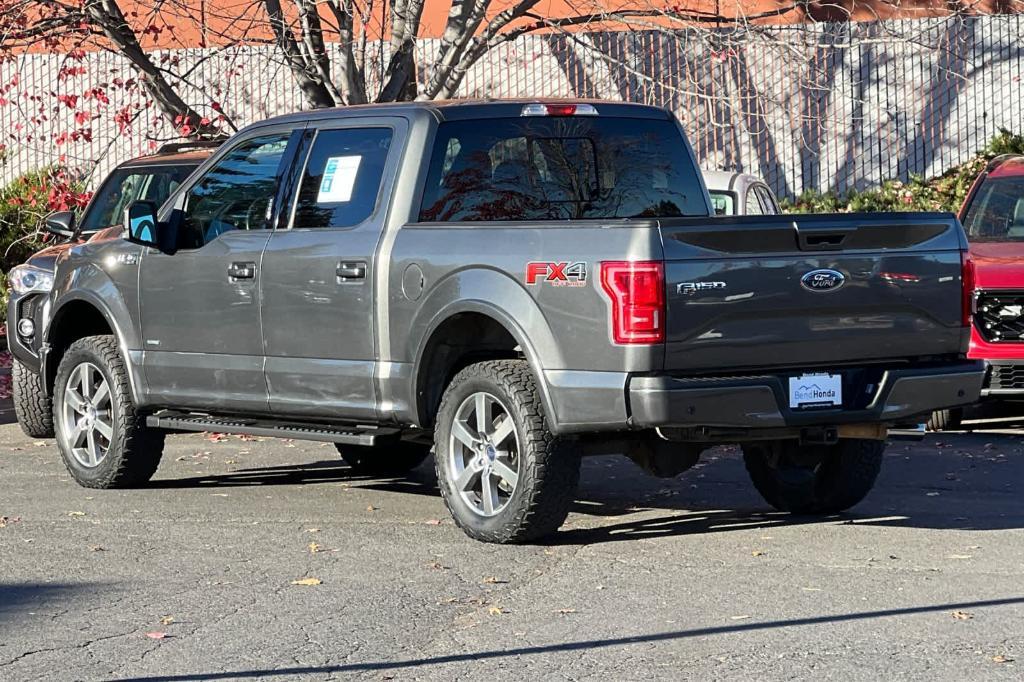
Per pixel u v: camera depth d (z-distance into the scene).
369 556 8.62
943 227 8.98
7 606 7.56
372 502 10.51
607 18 17.45
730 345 8.34
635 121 10.12
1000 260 13.80
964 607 7.32
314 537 9.19
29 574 8.26
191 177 10.65
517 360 8.91
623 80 23.47
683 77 23.16
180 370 10.52
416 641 6.86
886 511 10.01
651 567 8.27
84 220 14.58
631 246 8.15
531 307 8.54
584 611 7.34
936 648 6.61
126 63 22.91
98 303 11.05
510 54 23.84
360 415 9.52
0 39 18.02
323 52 17.50
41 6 18.92
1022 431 14.00
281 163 10.14
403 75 17.58
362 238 9.46
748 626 7.01
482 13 16.97
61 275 11.53
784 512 10.02
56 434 11.39
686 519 9.77
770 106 23.75
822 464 9.78
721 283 8.27
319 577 8.12
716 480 11.44
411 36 17.06
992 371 13.52
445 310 8.91
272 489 11.12
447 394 9.05
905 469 11.83
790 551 8.66
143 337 10.79
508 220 9.13
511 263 8.65
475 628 7.06
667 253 8.16
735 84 23.50
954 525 9.47
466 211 9.48
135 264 10.82
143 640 6.91
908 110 24.42
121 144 24.64
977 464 12.02
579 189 9.83
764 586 7.79
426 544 8.95
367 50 19.95
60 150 24.66
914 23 23.95
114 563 8.50
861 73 24.38
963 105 24.41
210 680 6.30
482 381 8.84
